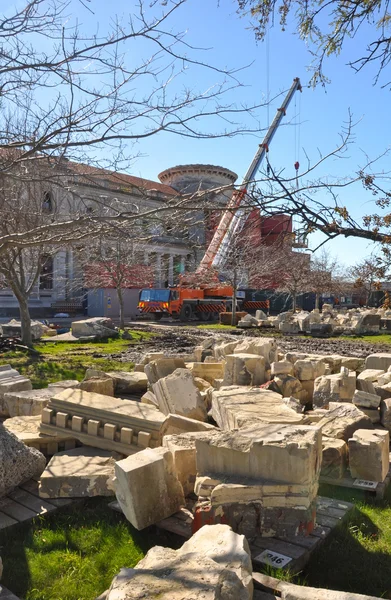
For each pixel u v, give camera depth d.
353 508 4.40
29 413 6.83
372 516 4.40
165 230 5.54
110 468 4.86
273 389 7.69
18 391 7.69
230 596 2.41
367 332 24.66
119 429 5.39
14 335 19.66
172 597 2.31
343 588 3.43
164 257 32.78
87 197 5.16
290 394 7.71
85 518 4.38
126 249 21.28
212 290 35.44
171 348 17.33
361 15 4.48
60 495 4.63
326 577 3.52
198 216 5.51
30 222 8.55
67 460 5.08
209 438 4.14
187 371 6.74
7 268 15.98
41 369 12.36
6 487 4.72
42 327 21.02
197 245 5.99
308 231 3.56
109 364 13.27
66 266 26.48
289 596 2.86
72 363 13.36
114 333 20.69
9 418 6.88
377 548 3.87
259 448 3.85
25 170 5.39
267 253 31.17
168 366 8.35
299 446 3.72
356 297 56.78
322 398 7.32
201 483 3.96
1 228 7.98
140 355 15.25
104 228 4.73
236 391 6.15
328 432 5.52
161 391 6.64
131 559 3.80
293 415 5.02
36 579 3.58
